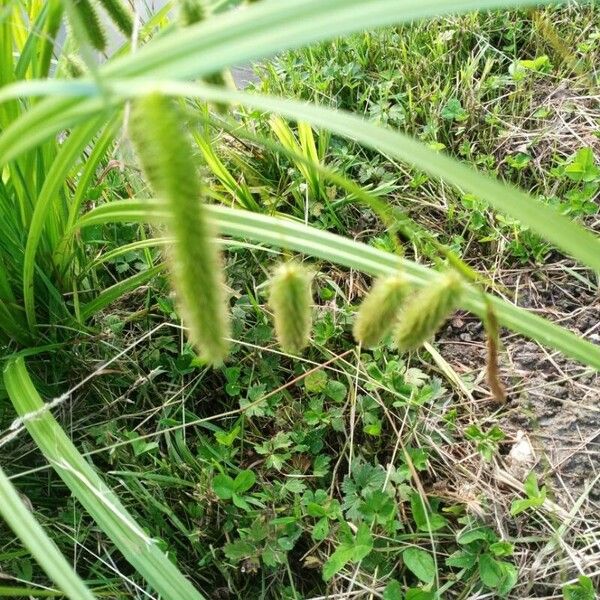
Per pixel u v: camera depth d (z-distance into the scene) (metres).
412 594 0.21
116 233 0.31
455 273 0.14
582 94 0.37
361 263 0.18
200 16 0.16
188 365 0.28
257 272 0.31
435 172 0.11
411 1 0.11
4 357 0.24
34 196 0.23
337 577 0.23
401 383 0.26
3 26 0.19
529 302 0.30
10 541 0.23
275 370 0.28
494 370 0.15
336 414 0.26
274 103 0.11
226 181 0.31
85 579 0.24
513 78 0.37
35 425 0.21
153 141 0.10
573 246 0.11
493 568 0.22
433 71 0.39
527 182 0.34
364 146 0.36
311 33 0.11
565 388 0.27
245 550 0.23
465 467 0.26
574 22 0.40
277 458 0.25
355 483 0.25
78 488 0.20
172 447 0.25
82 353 0.27
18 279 0.25
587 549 0.23
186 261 0.11
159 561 0.18
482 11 0.41
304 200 0.34
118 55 0.22
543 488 0.23
